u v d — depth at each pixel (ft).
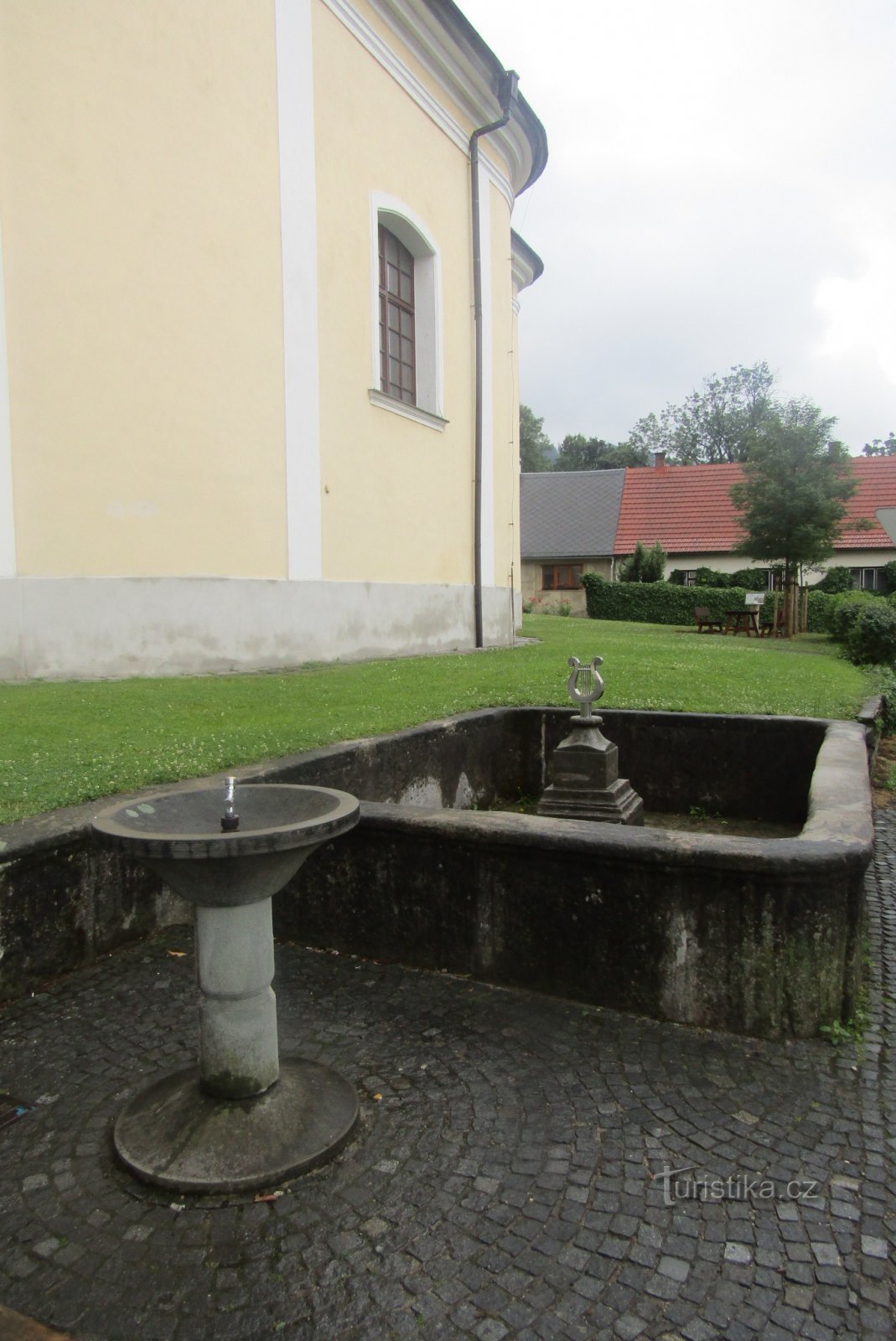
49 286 24.38
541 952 10.50
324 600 34.17
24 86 23.63
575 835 10.12
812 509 67.00
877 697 26.89
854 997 9.60
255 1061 7.72
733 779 21.65
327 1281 6.14
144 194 26.66
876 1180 7.18
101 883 11.41
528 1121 7.95
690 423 203.72
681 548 113.50
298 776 14.62
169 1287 6.09
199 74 28.14
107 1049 9.24
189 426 28.40
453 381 43.93
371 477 37.27
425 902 11.23
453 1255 6.36
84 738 16.51
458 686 26.45
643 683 27.73
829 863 9.09
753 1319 5.82
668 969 9.77
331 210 34.32
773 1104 8.23
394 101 38.14
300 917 12.12
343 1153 7.48
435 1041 9.41
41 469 24.44
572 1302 5.96
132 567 26.84
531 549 118.83
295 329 32.48
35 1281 6.15
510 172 50.44
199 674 28.50
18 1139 7.74
